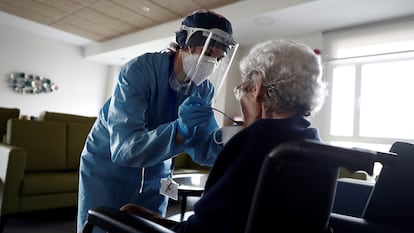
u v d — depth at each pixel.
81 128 3.10
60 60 5.77
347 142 3.52
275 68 0.66
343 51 3.55
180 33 1.04
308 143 0.45
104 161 1.08
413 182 0.91
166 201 1.22
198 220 0.59
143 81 1.00
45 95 5.60
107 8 4.05
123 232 0.62
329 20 3.35
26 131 2.70
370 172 0.48
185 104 0.91
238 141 0.60
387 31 3.24
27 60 5.37
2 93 5.13
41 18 4.66
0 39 5.08
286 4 3.10
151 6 3.86
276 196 0.50
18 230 2.19
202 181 2.38
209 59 1.02
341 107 3.60
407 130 3.14
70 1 3.95
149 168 1.11
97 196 1.08
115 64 6.43
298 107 0.66
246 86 0.72
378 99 3.35
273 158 0.47
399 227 0.90
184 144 0.90
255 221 0.49
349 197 1.36
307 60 0.66
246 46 4.22
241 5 3.46
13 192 2.20
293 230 0.53
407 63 3.16
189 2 3.64
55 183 2.42
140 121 0.93
